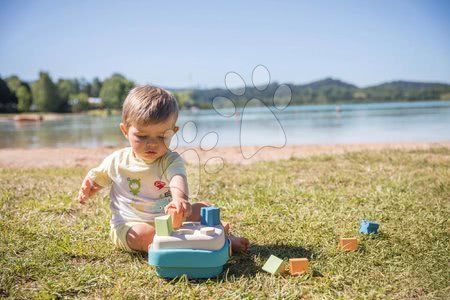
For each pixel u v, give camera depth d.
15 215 3.12
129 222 2.40
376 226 2.65
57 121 30.00
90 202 3.55
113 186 2.54
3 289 1.95
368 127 13.88
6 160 7.15
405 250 2.35
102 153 8.24
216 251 2.03
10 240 2.55
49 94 56.75
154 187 2.43
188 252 2.01
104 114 47.22
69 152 8.43
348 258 2.26
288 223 2.85
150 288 1.95
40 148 9.63
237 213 3.15
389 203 3.32
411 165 5.14
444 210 3.11
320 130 13.24
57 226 2.88
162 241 2.02
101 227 2.83
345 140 10.03
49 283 1.98
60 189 4.06
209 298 1.87
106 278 2.04
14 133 15.98
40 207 3.32
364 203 3.39
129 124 2.33
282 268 2.12
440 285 1.92
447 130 11.93
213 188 3.97
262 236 2.64
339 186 4.03
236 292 1.89
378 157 5.81
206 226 2.15
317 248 2.42
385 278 2.02
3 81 58.03
